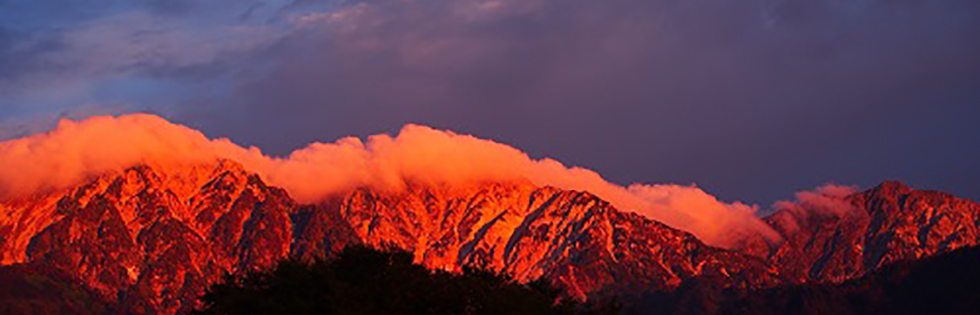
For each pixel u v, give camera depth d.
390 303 115.81
